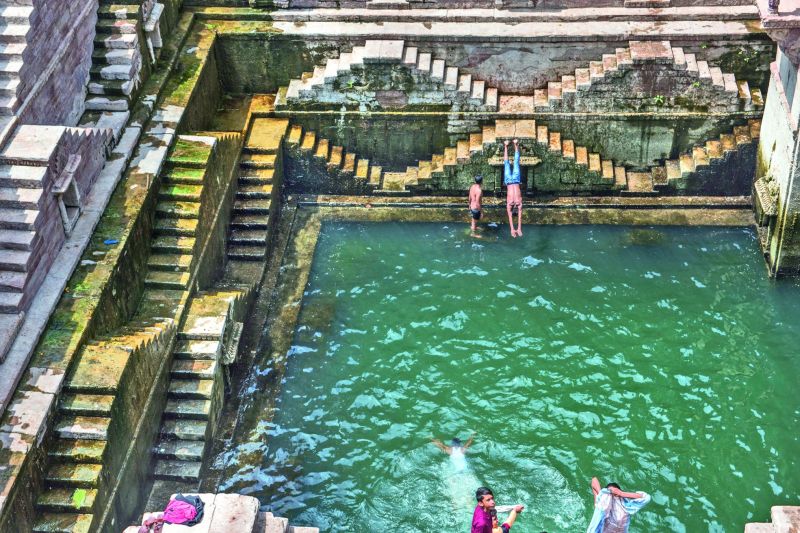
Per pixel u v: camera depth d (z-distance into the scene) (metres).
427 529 15.38
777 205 19.66
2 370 14.52
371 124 22.38
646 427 17.06
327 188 22.75
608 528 14.48
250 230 20.92
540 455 16.52
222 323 17.30
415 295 20.02
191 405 16.70
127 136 19.03
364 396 17.86
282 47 22.25
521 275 20.41
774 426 17.09
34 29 16.94
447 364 18.42
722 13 21.16
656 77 21.06
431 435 16.98
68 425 14.41
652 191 22.17
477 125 22.09
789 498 15.91
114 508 14.63
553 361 18.38
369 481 16.27
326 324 19.41
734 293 19.84
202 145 19.47
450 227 21.83
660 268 20.48
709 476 16.25
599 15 21.48
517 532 15.16
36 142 15.98
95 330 15.72
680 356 18.45
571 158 21.81
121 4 19.92
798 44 17.77
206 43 21.89
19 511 13.32
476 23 21.80
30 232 15.39
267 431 17.28
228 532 12.25
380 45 21.59
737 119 21.47
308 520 15.67
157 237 18.39
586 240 21.28
